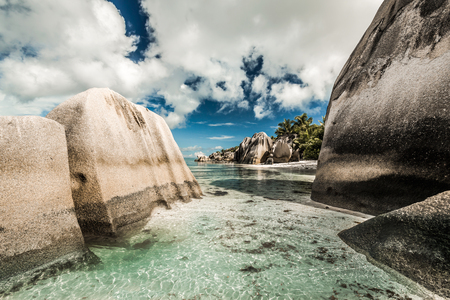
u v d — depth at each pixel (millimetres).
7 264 2570
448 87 4020
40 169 3145
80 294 2439
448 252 2408
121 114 5289
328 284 2609
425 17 4844
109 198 4020
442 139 3943
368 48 6234
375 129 5211
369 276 2748
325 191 6535
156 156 6344
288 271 2918
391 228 3133
